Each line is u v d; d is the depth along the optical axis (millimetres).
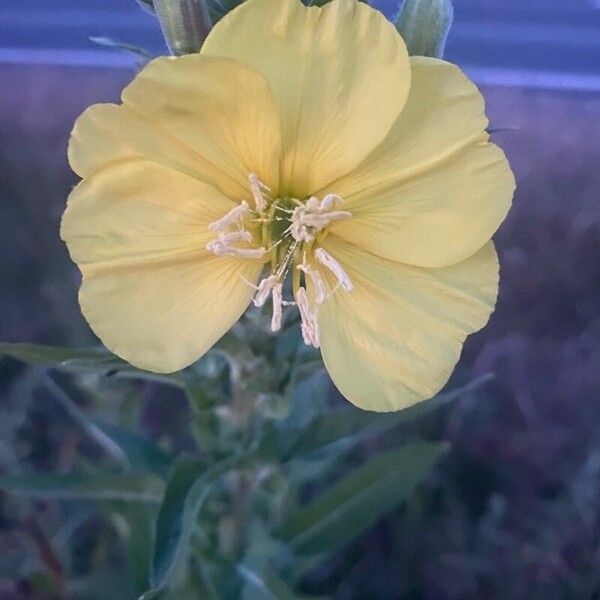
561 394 172
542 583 150
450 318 73
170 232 71
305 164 72
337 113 69
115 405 134
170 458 110
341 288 75
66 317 169
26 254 186
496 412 170
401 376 73
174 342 72
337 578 153
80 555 151
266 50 67
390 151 71
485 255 73
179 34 77
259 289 72
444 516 156
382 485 114
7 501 144
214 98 66
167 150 68
